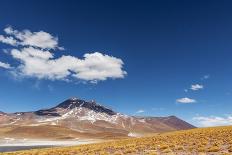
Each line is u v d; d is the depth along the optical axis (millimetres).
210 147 42094
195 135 66312
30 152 60000
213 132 69000
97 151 52250
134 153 43375
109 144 68188
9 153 60188
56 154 52500
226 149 39938
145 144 56375
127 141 74375
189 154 38031
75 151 54938
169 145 49000
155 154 39469
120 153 43906
